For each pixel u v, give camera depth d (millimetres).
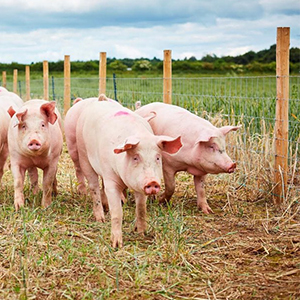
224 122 8148
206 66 40031
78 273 4234
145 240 5059
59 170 8320
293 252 4820
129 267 4305
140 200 5156
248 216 6012
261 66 38188
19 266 4297
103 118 5176
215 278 4191
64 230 5297
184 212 6129
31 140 5523
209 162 5816
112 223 4902
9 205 6188
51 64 43219
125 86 16641
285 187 6422
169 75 8500
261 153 6941
